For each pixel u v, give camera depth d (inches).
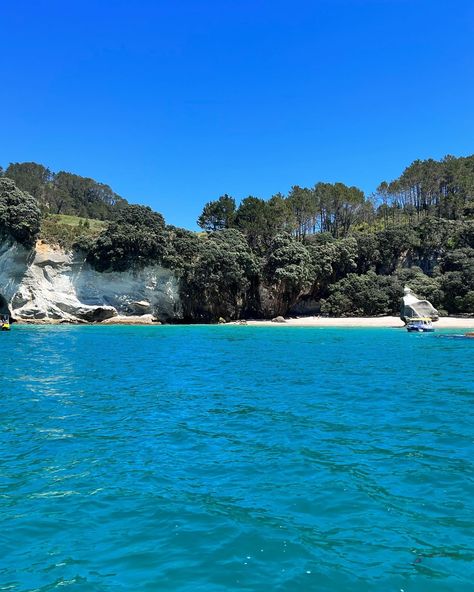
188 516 266.5
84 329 2223.2
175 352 1222.9
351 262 3235.7
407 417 502.6
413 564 215.3
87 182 5738.2
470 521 258.4
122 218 2800.2
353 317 2955.2
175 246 2913.4
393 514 267.0
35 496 297.7
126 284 2795.3
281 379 775.1
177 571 210.2
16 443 411.2
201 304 2952.8
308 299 3292.3
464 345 1414.9
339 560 218.7
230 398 615.8
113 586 199.6
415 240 3272.6
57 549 231.9
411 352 1214.9
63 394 641.6
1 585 201.6
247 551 227.3
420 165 4042.8
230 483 316.5
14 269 2527.1
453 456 370.0
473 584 199.5
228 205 3634.4
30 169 5506.9
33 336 1754.4
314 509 274.2
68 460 366.9
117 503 285.9
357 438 422.3
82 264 2738.7
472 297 2728.8
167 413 528.7
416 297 2620.6
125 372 857.5
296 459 364.8
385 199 4212.6
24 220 2436.0
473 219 3442.4
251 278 3112.7
